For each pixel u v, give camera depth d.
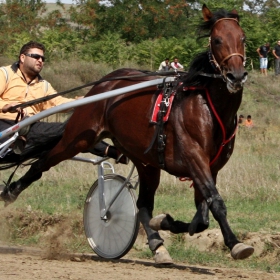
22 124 9.75
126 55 41.22
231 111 8.39
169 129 8.71
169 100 8.73
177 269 9.11
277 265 10.01
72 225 12.10
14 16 50.31
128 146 9.34
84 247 11.35
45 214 12.64
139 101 9.12
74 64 36.62
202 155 8.36
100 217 10.25
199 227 8.58
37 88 10.48
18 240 12.07
